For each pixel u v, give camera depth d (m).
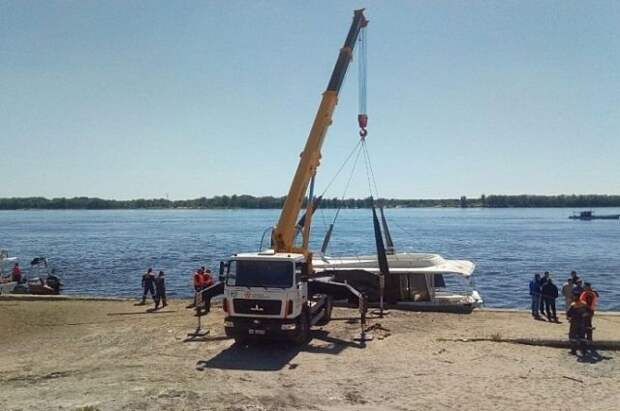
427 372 16.83
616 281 52.50
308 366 17.47
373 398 14.55
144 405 13.74
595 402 14.34
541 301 26.25
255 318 19.47
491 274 56.47
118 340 21.23
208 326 23.48
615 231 129.25
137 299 31.48
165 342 20.73
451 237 108.81
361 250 79.94
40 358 18.78
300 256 20.50
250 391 15.02
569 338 19.69
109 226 169.75
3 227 163.75
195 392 14.78
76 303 30.03
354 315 25.55
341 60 25.19
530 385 15.64
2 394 14.65
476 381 15.97
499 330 22.52
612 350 19.34
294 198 23.64
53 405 13.62
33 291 39.53
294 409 13.68
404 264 30.55
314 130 24.45
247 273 19.67
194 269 59.06
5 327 23.92
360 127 26.92
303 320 20.41
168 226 167.38
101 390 14.98
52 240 105.38
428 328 22.88
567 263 65.75
